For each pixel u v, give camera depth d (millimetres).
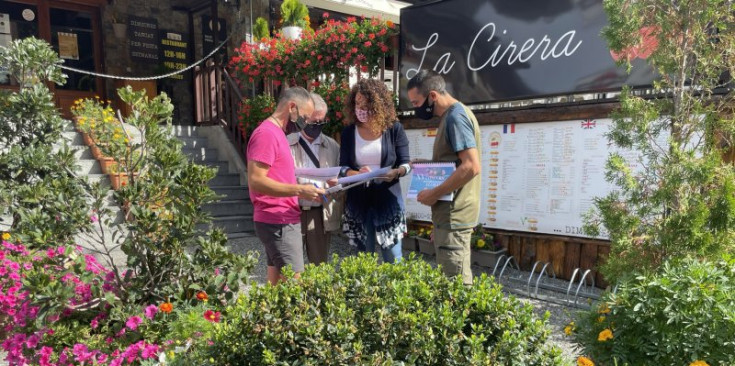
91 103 5086
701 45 2895
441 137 2975
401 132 3789
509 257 4934
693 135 3170
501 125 5207
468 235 2930
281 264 3107
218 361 1875
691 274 2242
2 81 9062
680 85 3025
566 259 4891
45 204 3012
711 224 2775
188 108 11391
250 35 9820
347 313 1799
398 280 2080
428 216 5883
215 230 3072
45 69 4688
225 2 10211
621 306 2316
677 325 2164
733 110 3002
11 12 9586
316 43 6438
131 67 10773
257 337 1831
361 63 6160
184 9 11117
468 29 5449
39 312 2549
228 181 7965
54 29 10023
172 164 3004
